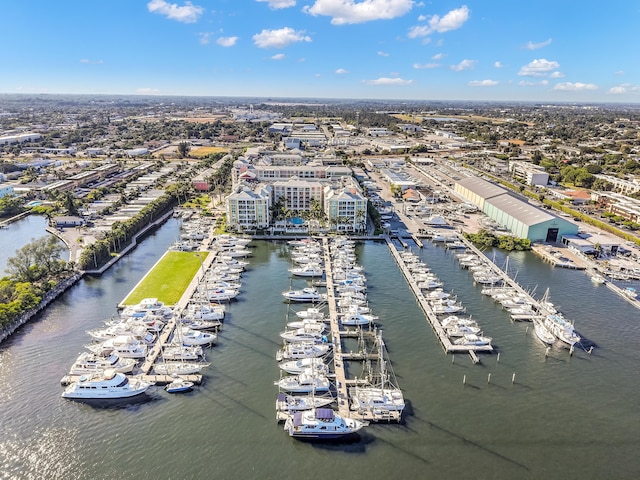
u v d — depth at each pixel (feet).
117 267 643.04
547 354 443.32
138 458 307.58
